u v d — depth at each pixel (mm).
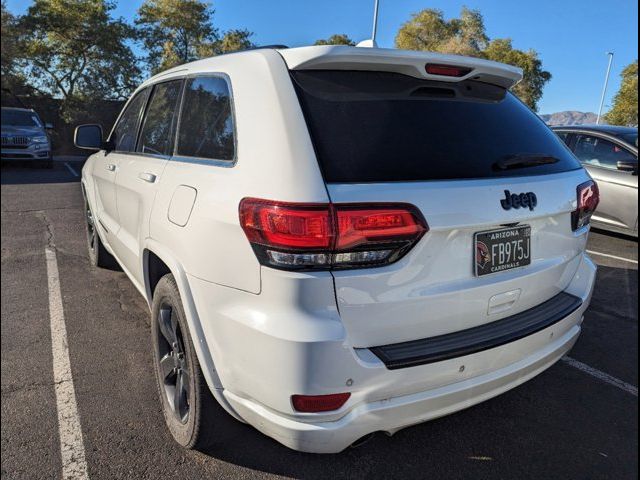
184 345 2193
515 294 2102
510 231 2033
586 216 2457
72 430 2412
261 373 1743
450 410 1929
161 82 3072
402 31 31938
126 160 3240
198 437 2152
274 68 1958
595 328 3820
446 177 1878
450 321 1910
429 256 1800
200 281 1965
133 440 2359
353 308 1700
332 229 1642
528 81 32562
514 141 2236
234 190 1854
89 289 4199
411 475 2205
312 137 1771
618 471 2273
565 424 2609
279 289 1682
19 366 2963
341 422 1716
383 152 1824
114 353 3139
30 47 15758
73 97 16328
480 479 2197
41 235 6051
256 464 2230
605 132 6789
